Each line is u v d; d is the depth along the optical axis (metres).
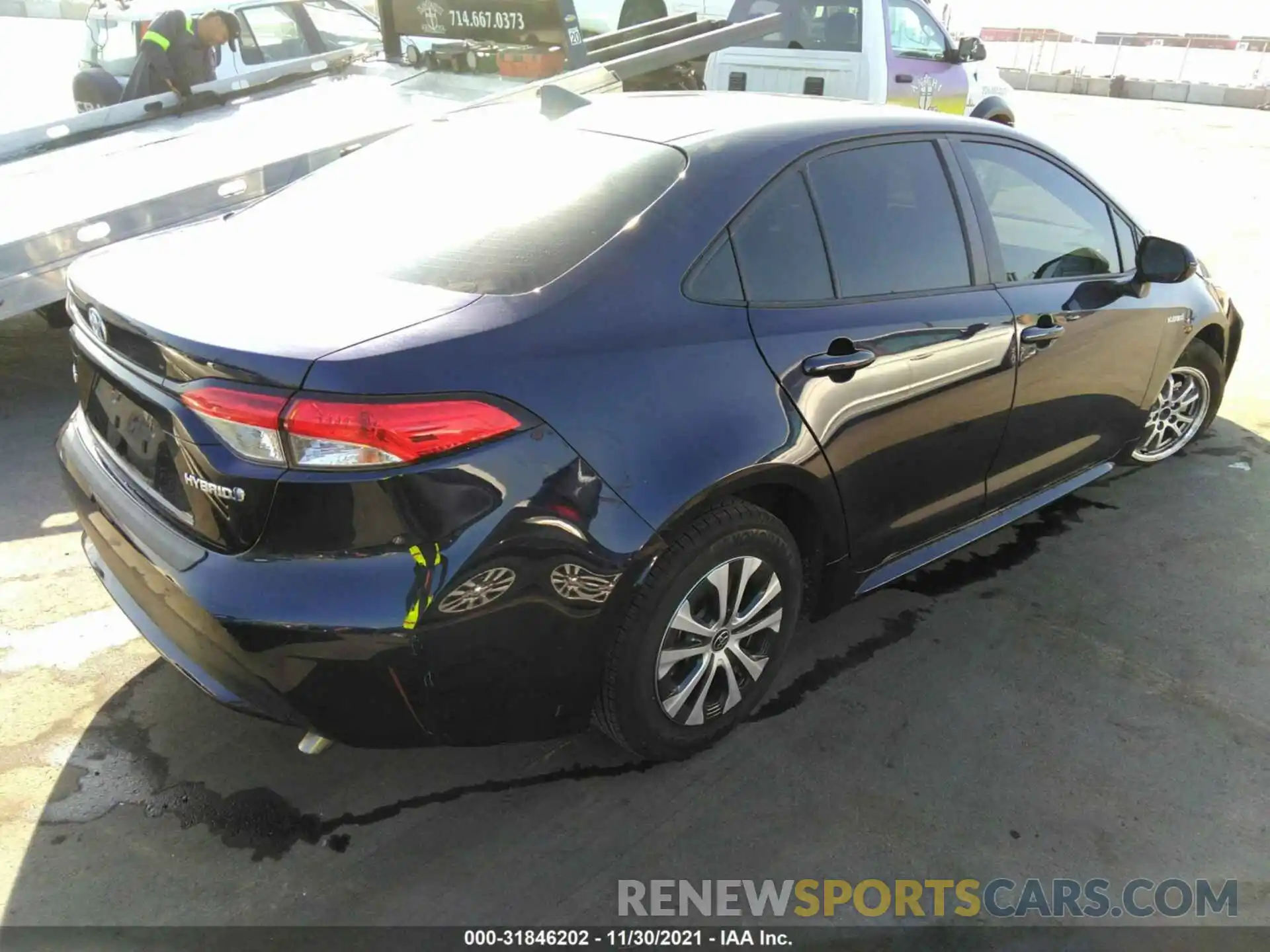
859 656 3.03
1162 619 3.27
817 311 2.52
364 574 1.90
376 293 2.14
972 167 3.05
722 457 2.24
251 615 1.90
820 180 2.62
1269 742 2.73
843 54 8.31
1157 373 3.82
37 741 2.55
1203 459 4.47
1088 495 4.11
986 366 2.93
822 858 2.30
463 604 1.95
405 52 7.05
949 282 2.90
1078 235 3.44
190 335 1.97
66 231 4.33
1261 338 6.05
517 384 1.99
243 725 2.65
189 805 2.38
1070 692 2.90
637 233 2.28
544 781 2.50
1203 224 8.76
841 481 2.58
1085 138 13.68
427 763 2.54
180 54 6.69
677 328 2.24
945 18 18.34
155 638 2.25
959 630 3.18
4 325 6.05
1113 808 2.48
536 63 6.25
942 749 2.65
